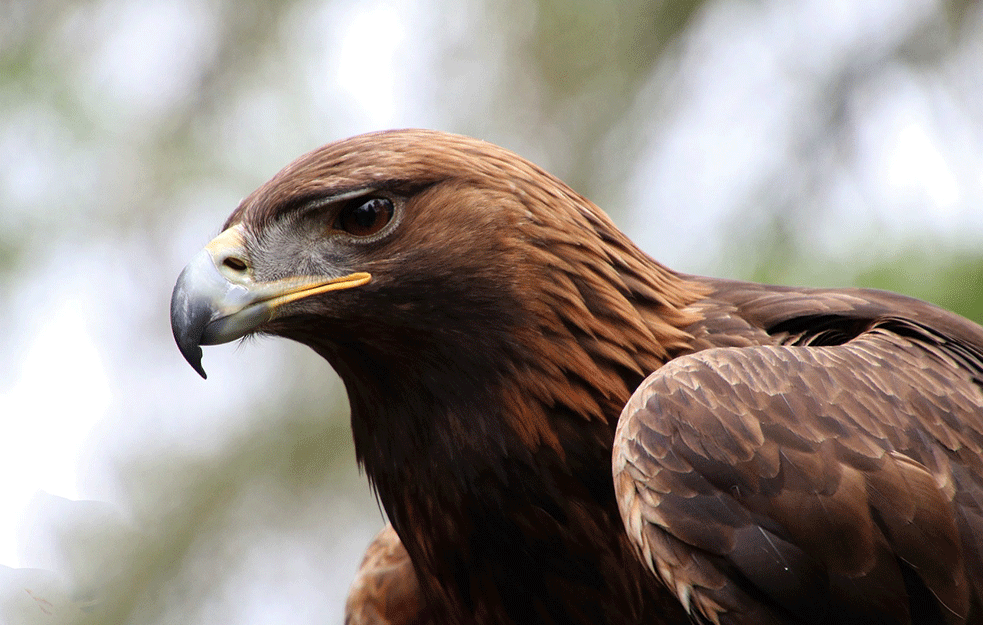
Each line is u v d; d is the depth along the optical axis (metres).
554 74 15.24
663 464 6.61
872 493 6.46
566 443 7.23
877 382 6.92
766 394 6.69
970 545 6.57
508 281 7.25
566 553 7.30
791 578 6.44
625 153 14.77
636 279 7.61
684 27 14.52
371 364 7.55
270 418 15.53
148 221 16.20
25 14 16.38
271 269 7.47
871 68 13.59
